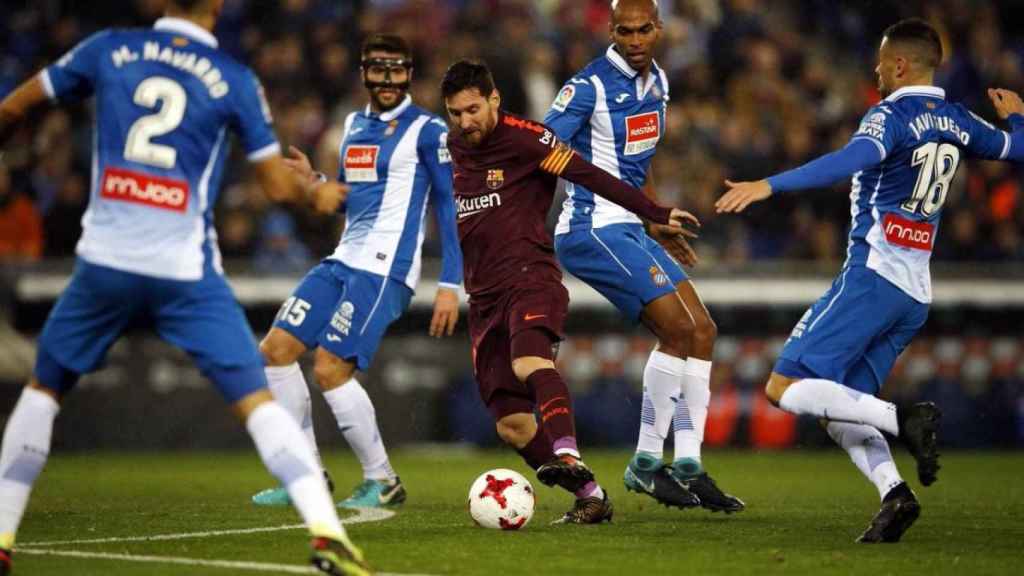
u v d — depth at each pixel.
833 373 22.69
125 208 17.36
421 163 28.47
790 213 56.50
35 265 47.62
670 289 26.45
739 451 49.84
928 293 23.42
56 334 17.83
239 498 30.34
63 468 40.34
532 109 59.62
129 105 17.44
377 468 28.92
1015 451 50.81
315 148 56.53
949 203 56.78
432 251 51.16
